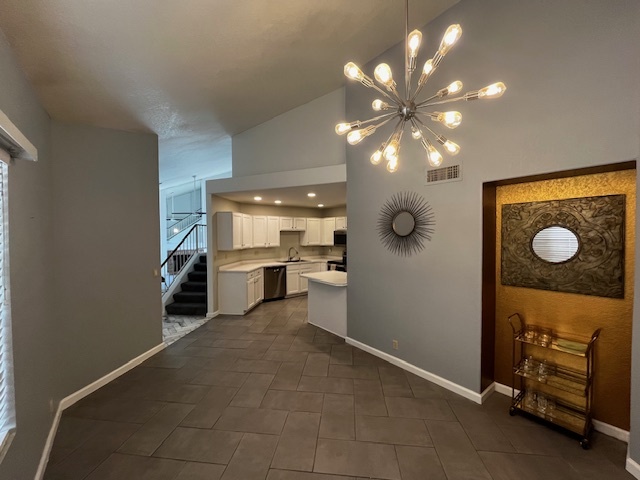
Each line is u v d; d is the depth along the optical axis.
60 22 1.84
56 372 2.59
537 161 2.30
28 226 2.06
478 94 1.56
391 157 1.89
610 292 2.27
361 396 2.84
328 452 2.12
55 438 2.28
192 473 1.94
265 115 4.84
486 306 2.79
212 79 3.21
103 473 1.94
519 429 2.36
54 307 2.62
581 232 2.39
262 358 3.72
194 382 3.14
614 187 2.24
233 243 5.66
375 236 3.69
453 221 2.88
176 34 2.35
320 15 2.69
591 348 2.24
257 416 2.54
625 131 1.90
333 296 4.59
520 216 2.74
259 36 2.74
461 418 2.51
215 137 5.32
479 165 2.67
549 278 2.57
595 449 2.14
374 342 3.78
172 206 10.33
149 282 3.78
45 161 2.53
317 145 4.56
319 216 8.09
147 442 2.23
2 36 1.71
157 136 3.96
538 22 2.27
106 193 3.23
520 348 2.78
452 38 1.47
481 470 1.95
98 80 2.48
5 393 1.59
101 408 2.68
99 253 3.14
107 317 3.20
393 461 2.03
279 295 6.79
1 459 1.39
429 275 3.11
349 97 4.05
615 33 1.93
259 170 5.20
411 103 1.75
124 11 1.96
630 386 2.05
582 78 2.07
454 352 2.91
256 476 1.91
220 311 5.72
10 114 1.82
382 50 3.51
